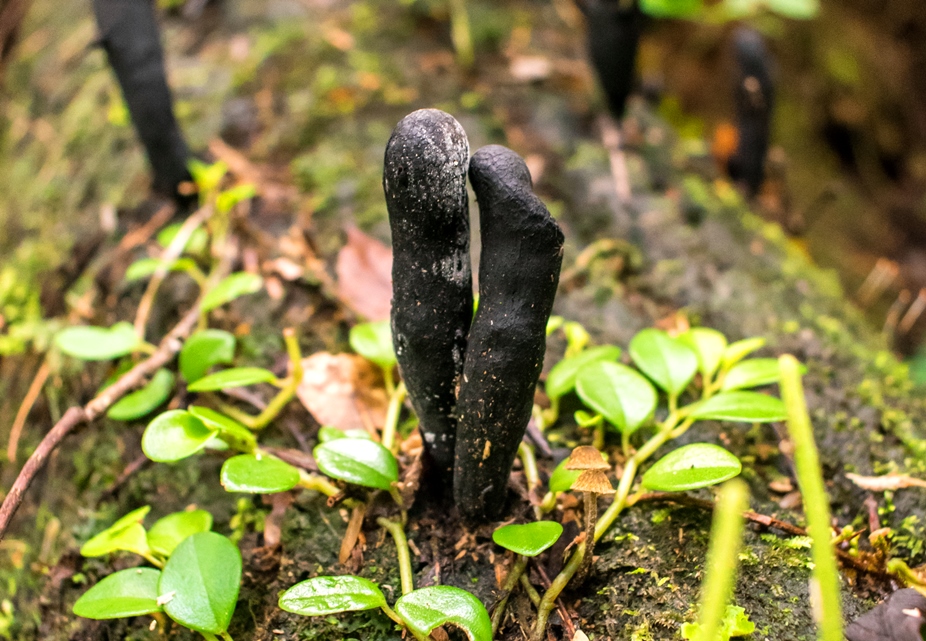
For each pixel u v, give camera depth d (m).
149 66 0.30
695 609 0.21
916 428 0.26
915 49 0.64
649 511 0.23
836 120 0.60
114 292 0.31
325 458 0.22
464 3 0.46
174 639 0.23
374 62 0.41
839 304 0.32
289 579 0.23
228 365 0.28
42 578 0.25
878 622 0.20
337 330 0.29
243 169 0.34
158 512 0.25
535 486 0.23
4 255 0.38
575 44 0.46
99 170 0.37
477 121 0.37
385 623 0.22
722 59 0.55
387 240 0.31
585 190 0.35
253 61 0.41
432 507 0.23
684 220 0.34
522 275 0.19
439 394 0.21
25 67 0.50
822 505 0.16
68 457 0.27
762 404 0.23
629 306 0.30
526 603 0.22
